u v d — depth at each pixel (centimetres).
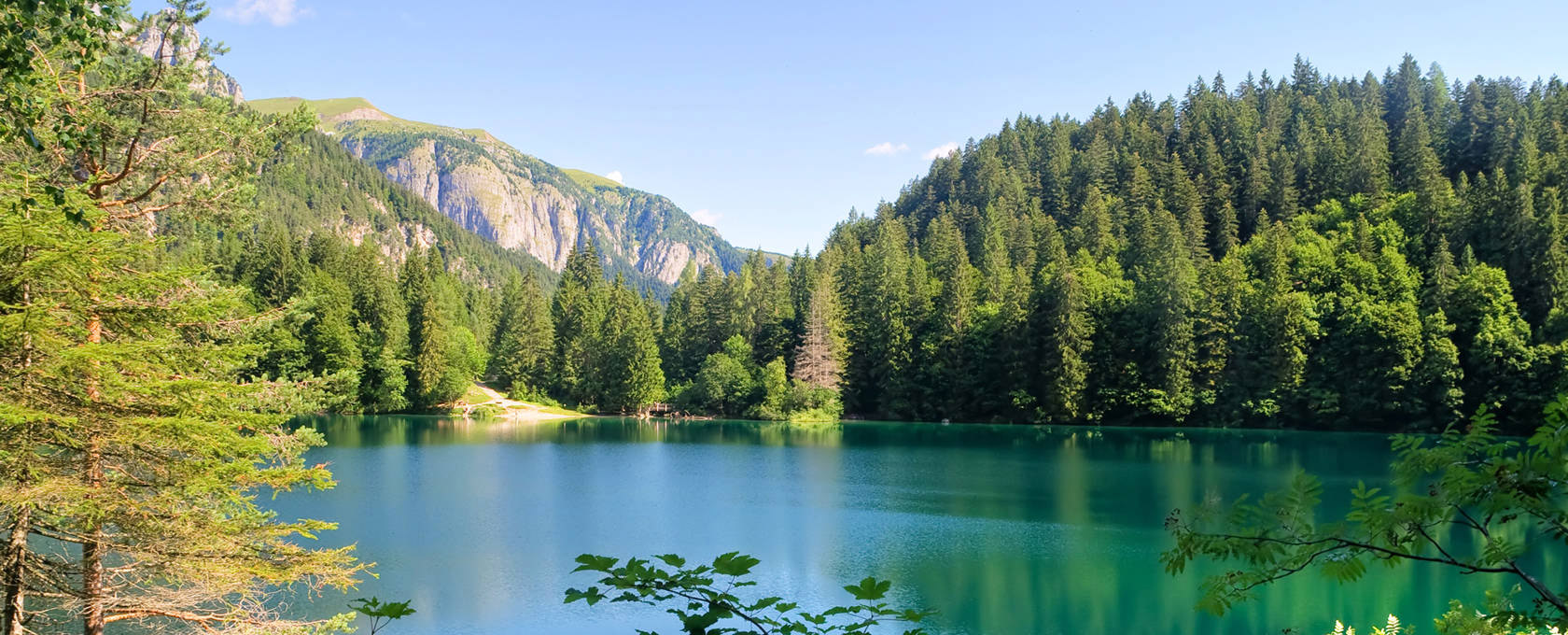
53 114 1111
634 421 8331
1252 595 509
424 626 1883
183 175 1366
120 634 1528
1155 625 1902
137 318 1074
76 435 1012
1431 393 6250
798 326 9850
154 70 1309
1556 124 8494
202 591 1278
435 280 11688
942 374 8456
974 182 12850
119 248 1010
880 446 5881
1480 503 355
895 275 9319
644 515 3147
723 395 8994
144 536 1105
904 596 2133
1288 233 8281
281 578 1173
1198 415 7338
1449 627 673
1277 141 10800
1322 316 6862
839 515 3153
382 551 2523
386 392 8194
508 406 8981
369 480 3922
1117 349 7819
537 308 9931
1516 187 6956
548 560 2430
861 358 9125
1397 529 383
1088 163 11531
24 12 579
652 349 9238
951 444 6088
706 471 4472
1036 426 7712
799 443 6138
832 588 2197
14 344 941
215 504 1211
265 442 1170
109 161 1337
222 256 9256
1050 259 9138
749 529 2895
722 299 10050
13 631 1030
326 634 1270
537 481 3984
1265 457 5009
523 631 1852
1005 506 3366
